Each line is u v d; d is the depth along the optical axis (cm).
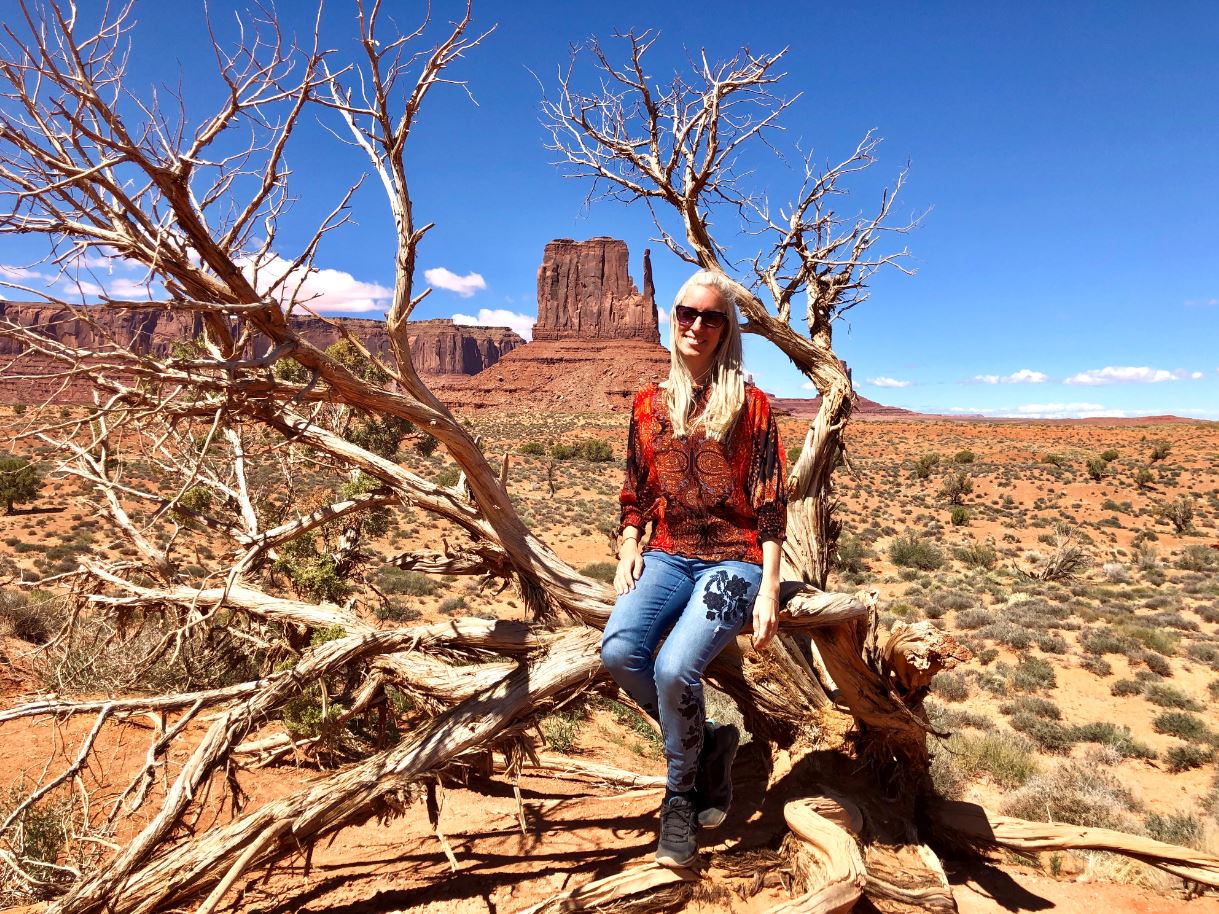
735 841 337
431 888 341
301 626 468
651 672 248
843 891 276
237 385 287
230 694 339
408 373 330
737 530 244
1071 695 1509
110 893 277
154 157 248
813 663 451
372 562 989
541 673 346
